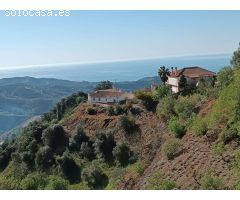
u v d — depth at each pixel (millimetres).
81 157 65188
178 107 54344
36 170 64812
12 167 68000
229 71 49312
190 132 41844
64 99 100562
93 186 55688
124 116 68500
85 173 56656
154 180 33500
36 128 75125
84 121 74688
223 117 36344
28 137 74062
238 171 27219
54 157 64688
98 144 64562
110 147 64125
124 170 55844
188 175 32938
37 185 55875
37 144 71375
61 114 95250
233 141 33062
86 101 91625
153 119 66000
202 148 36062
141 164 48031
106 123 71062
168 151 39625
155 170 39344
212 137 36406
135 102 74250
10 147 75438
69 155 64562
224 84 47750
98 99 83625
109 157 62781
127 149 61031
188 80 76688
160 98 69750
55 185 52719
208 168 31688
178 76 77812
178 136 44281
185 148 38594
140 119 68312
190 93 68750
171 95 68938
